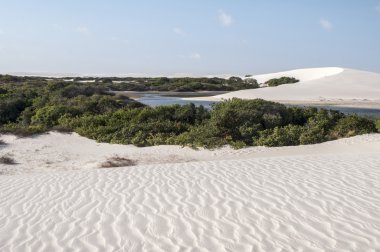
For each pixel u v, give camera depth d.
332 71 80.31
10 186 8.78
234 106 20.52
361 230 5.50
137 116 19.56
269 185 7.89
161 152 15.07
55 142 16.72
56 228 5.98
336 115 20.77
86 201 7.31
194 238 5.45
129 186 8.27
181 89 69.50
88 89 36.06
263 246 5.12
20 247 5.33
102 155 15.00
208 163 10.66
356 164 9.72
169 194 7.53
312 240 5.24
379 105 42.22
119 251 5.14
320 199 6.87
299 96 50.25
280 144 16.06
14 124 20.22
